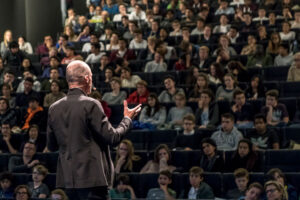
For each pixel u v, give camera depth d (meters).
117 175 7.80
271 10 15.52
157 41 12.76
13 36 17.28
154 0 17.97
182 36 13.73
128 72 11.23
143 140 9.19
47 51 15.14
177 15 16.31
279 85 10.13
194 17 15.41
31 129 9.34
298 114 9.20
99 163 3.30
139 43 13.59
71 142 3.31
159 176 7.34
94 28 16.44
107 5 18.52
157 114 9.75
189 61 11.62
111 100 10.54
